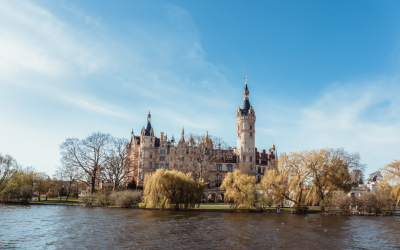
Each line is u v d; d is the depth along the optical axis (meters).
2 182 85.94
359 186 94.00
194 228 41.12
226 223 46.19
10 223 44.78
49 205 80.56
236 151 140.50
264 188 66.38
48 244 31.03
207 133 127.94
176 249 29.38
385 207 60.78
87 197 82.25
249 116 139.12
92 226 42.22
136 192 76.31
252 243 32.22
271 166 123.75
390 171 61.09
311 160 63.88
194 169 102.38
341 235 37.06
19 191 86.88
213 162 112.88
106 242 32.12
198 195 68.12
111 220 48.62
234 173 71.50
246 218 53.06
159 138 138.62
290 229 41.03
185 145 125.25
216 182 128.38
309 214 62.22
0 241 32.19
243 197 67.06
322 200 62.59
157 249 29.33
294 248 30.34
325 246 31.31
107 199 80.62
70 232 37.56
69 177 95.75
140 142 129.62
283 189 64.25
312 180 63.69
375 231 39.94
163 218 51.88
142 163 125.06
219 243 32.06
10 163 87.50
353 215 60.00
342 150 95.88
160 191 65.12
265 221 49.06
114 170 92.31
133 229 40.00
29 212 60.47
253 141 138.38
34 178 99.50
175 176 66.12
